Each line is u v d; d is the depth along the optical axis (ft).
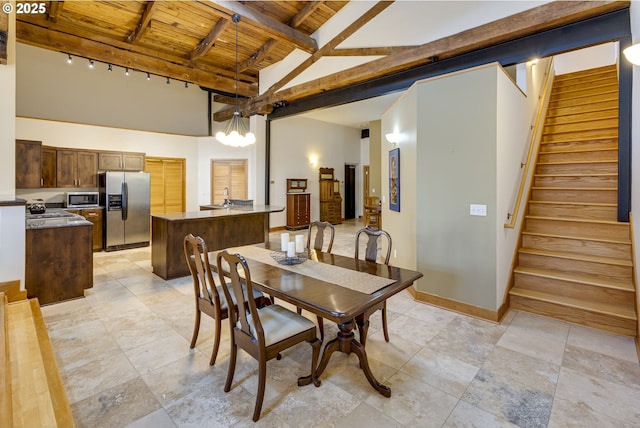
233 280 6.31
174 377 7.20
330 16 18.70
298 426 5.79
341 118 31.65
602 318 9.51
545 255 11.66
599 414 6.10
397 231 14.43
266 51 20.83
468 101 10.48
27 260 10.94
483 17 12.94
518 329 9.66
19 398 5.68
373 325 9.96
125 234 20.94
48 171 19.47
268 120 26.99
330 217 33.94
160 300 11.87
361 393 6.72
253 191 26.61
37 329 8.39
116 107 24.89
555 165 14.80
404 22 15.47
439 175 11.28
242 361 7.89
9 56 10.59
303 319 7.00
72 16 16.28
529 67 14.42
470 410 6.22
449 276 11.14
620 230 11.24
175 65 20.89
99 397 6.49
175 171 26.68
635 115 9.61
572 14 10.96
